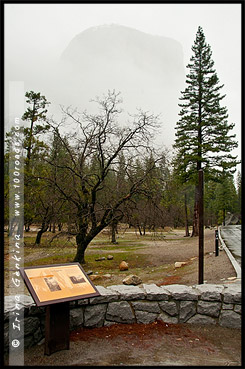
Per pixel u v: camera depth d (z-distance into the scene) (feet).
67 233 45.03
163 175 50.57
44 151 57.47
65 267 12.26
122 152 47.01
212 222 203.31
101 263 46.21
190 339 13.09
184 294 14.80
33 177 48.16
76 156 47.26
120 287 15.60
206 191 174.60
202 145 81.20
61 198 44.83
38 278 11.26
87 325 13.73
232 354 11.76
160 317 14.60
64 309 11.73
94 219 45.62
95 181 48.39
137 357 11.37
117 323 14.26
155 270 39.83
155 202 48.08
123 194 47.09
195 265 37.24
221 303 14.67
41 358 11.07
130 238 90.99
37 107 63.57
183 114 85.76
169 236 102.42
